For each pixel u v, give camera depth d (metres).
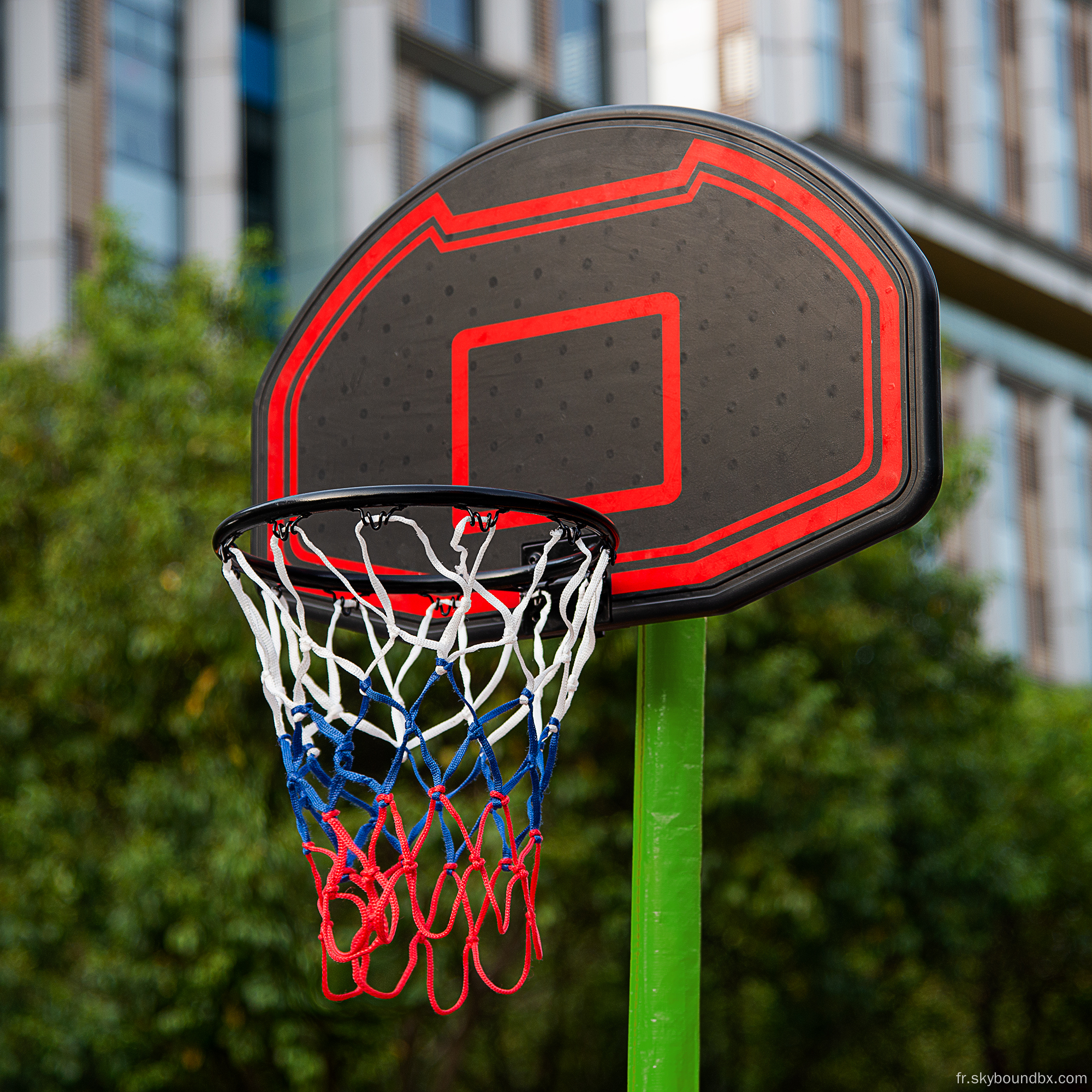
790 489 4.05
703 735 4.64
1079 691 19.81
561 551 4.33
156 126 19.44
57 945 11.04
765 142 4.31
